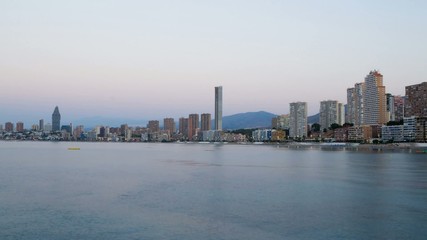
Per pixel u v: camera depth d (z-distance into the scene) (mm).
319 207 65688
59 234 50062
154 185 91250
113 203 68688
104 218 57719
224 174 117250
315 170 131125
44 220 56656
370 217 58500
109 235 49594
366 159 193875
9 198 73250
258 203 69188
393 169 134750
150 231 51250
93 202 69562
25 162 165000
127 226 53531
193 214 60406
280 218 57906
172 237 48781
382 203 69188
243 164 160250
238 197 75062
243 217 58531
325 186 89875
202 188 86562
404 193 79688
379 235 49562
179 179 103500
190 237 48750
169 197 74938
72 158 197750
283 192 81062
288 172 123812
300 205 67438
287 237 48688
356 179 103500
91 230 51688
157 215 59719
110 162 169750
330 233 50312
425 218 57781
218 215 59781
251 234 49969
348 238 48312
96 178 105188
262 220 56781
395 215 59844
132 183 94750
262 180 101562
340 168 139000
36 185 90438
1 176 109000
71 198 73500
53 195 76688
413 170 130625
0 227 53156
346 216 59125
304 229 52156
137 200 71625
